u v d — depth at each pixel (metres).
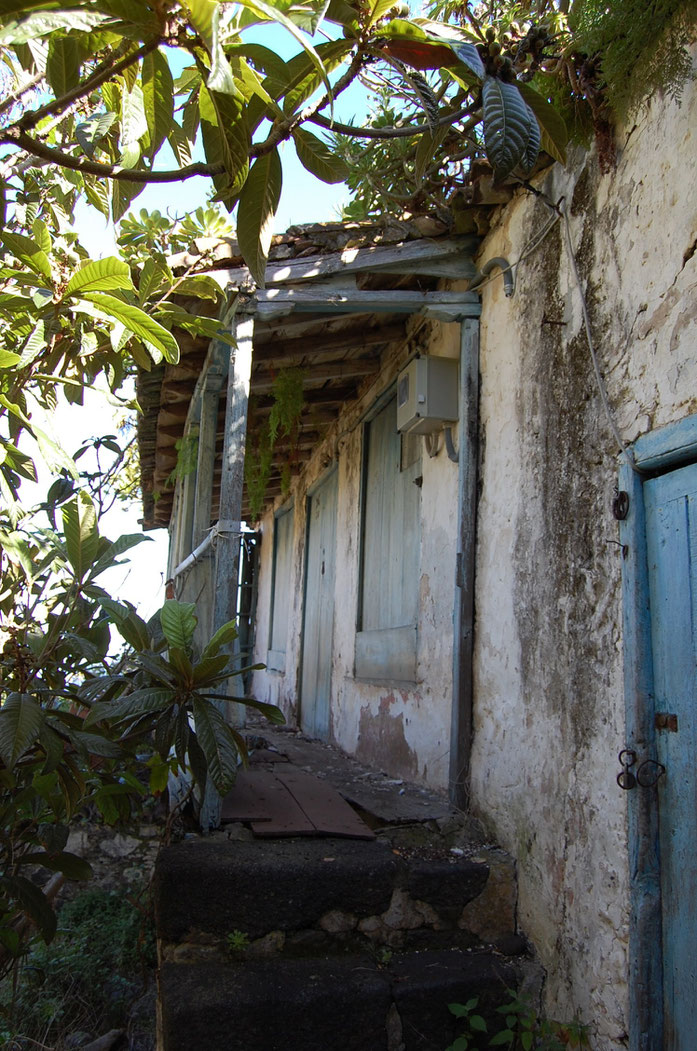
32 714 2.48
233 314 3.95
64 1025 3.79
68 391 2.90
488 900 3.31
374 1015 2.85
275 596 10.94
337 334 5.18
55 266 2.54
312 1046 2.78
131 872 4.52
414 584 5.16
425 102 1.92
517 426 3.69
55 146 2.86
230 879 3.08
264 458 5.58
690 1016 2.32
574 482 3.12
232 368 3.88
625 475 2.75
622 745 2.68
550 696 3.20
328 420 7.63
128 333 2.53
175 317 3.03
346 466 7.21
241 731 6.38
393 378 5.61
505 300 3.91
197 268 3.83
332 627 7.36
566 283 3.30
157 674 2.85
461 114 1.96
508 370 3.83
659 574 2.58
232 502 3.78
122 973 4.05
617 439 2.80
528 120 1.83
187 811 3.72
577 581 3.05
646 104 2.73
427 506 4.88
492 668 3.78
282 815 3.77
